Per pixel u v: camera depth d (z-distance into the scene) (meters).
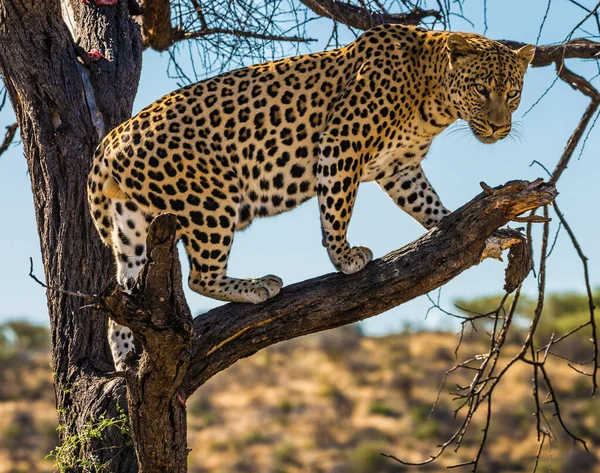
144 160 10.90
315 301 10.47
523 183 10.03
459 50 11.58
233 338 10.50
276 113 11.38
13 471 49.47
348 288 10.44
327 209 11.09
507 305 65.94
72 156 11.88
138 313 8.25
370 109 11.25
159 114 11.12
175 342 8.44
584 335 64.25
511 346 66.44
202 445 54.34
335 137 11.13
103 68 12.53
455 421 56.22
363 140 11.23
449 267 10.26
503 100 11.66
